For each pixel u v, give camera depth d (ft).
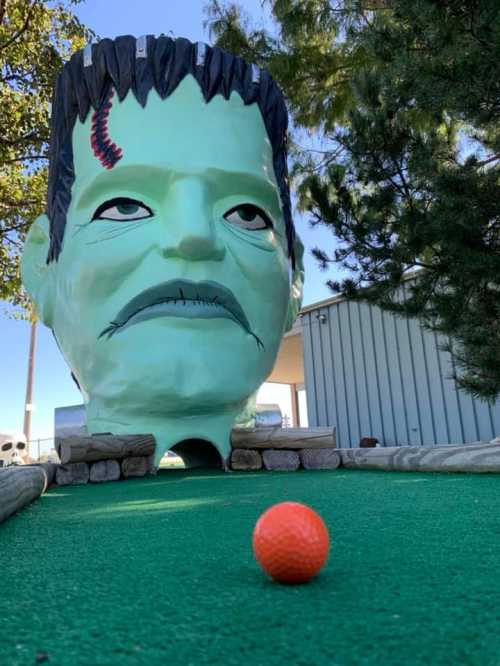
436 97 17.49
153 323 15.92
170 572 4.77
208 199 16.17
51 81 34.50
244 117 17.54
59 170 17.79
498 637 3.08
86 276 16.01
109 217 16.25
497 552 5.24
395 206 22.65
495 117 17.39
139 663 2.79
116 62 16.84
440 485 11.32
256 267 16.83
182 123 16.49
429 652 2.88
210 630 3.25
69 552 5.85
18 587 4.40
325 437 17.35
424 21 18.34
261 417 20.52
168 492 11.90
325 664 2.74
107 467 15.56
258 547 4.28
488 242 19.38
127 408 16.40
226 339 16.42
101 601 3.94
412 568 4.68
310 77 33.55
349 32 28.94
